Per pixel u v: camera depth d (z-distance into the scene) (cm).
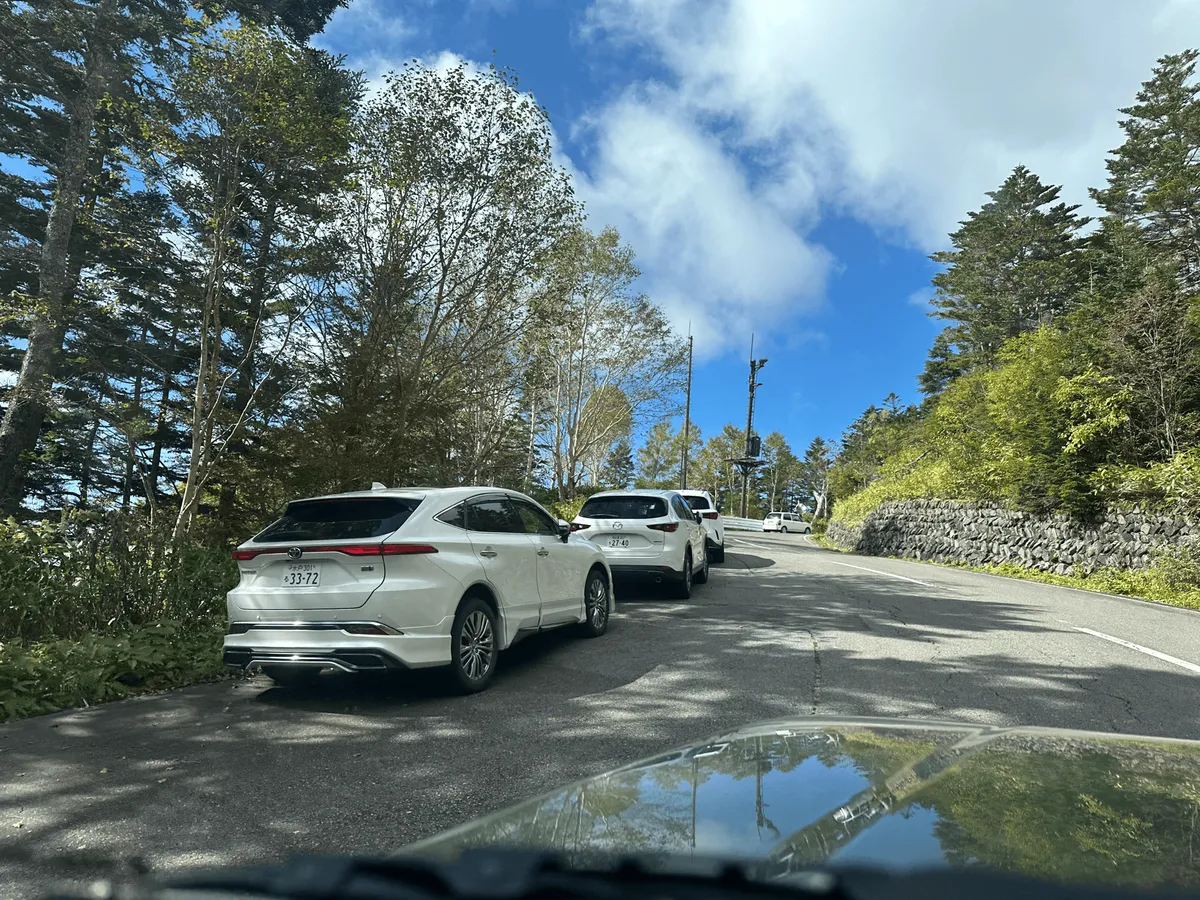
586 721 492
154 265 1267
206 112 1082
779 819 119
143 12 1692
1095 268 3922
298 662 534
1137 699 546
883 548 2791
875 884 92
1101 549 1622
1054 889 90
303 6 1947
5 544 771
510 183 1337
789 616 921
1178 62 3778
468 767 407
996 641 761
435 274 1378
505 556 631
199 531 1184
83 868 292
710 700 538
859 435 8081
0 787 380
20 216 2139
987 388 2253
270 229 1263
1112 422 1573
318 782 386
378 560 540
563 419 3497
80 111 1625
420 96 1301
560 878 102
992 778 139
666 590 1184
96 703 556
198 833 324
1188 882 92
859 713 503
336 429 1209
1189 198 3269
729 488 8156
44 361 1616
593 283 2988
